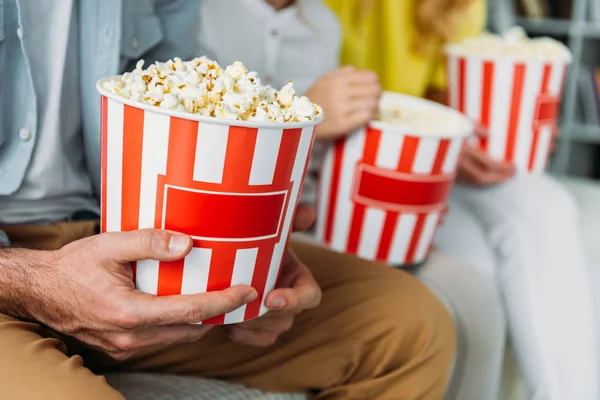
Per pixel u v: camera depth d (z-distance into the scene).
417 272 1.37
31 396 0.64
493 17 2.66
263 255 0.73
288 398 1.01
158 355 0.99
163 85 0.67
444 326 1.07
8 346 0.69
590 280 1.68
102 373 0.99
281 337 1.02
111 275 0.70
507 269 1.58
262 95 0.72
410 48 1.91
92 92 0.98
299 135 0.69
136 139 0.67
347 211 1.24
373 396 1.00
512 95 1.56
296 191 0.74
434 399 1.05
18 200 0.94
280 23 1.42
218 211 0.68
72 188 0.98
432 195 1.21
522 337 1.49
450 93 1.64
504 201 1.65
